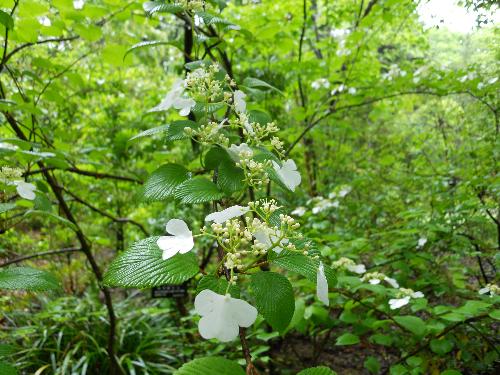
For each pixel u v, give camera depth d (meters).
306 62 3.09
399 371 1.74
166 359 2.93
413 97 3.91
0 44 2.32
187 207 3.77
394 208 3.61
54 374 2.53
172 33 5.13
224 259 0.81
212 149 1.06
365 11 3.46
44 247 3.88
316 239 2.38
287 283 0.81
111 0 1.90
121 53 1.94
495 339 2.11
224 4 1.55
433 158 3.78
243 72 3.33
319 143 4.37
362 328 2.00
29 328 2.72
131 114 3.81
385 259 2.41
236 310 0.71
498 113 2.72
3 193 1.47
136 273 0.77
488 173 2.54
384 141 4.54
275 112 3.55
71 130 2.80
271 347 2.62
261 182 0.95
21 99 1.85
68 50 2.97
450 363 2.09
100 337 2.96
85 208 4.07
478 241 2.45
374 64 3.98
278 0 3.37
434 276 2.43
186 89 1.13
